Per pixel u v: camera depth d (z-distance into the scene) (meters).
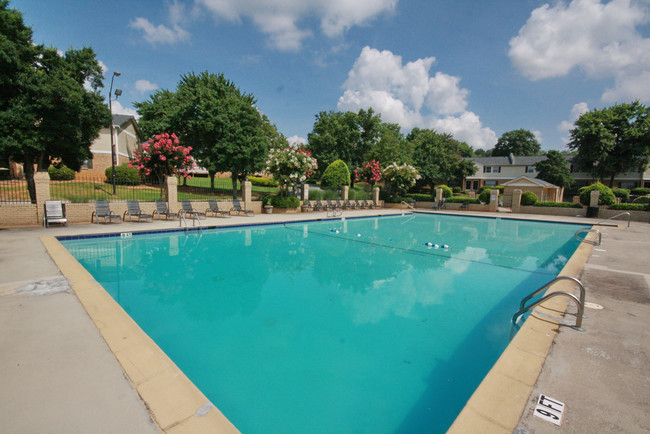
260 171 20.45
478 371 3.07
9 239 7.41
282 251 8.23
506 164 40.88
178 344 3.45
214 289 5.23
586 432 1.82
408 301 4.88
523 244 10.09
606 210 17.55
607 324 3.38
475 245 9.82
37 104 10.98
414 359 3.26
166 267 6.46
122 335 2.88
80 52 13.23
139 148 29.67
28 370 2.30
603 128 31.38
